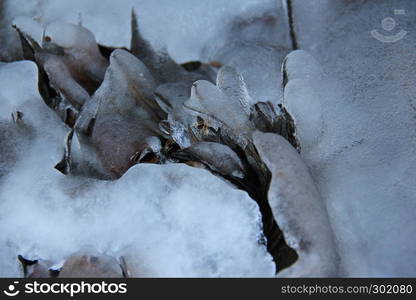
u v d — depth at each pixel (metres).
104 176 0.45
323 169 0.43
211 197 0.41
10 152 0.47
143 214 0.42
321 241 0.38
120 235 0.42
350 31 0.50
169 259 0.41
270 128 0.43
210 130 0.44
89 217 0.43
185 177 0.41
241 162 0.42
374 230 0.41
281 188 0.39
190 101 0.43
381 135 0.44
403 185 0.42
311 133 0.43
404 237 0.41
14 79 0.49
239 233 0.40
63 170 0.46
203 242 0.40
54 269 0.43
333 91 0.45
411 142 0.43
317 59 0.50
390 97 0.45
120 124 0.46
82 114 0.47
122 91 0.47
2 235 0.44
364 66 0.47
